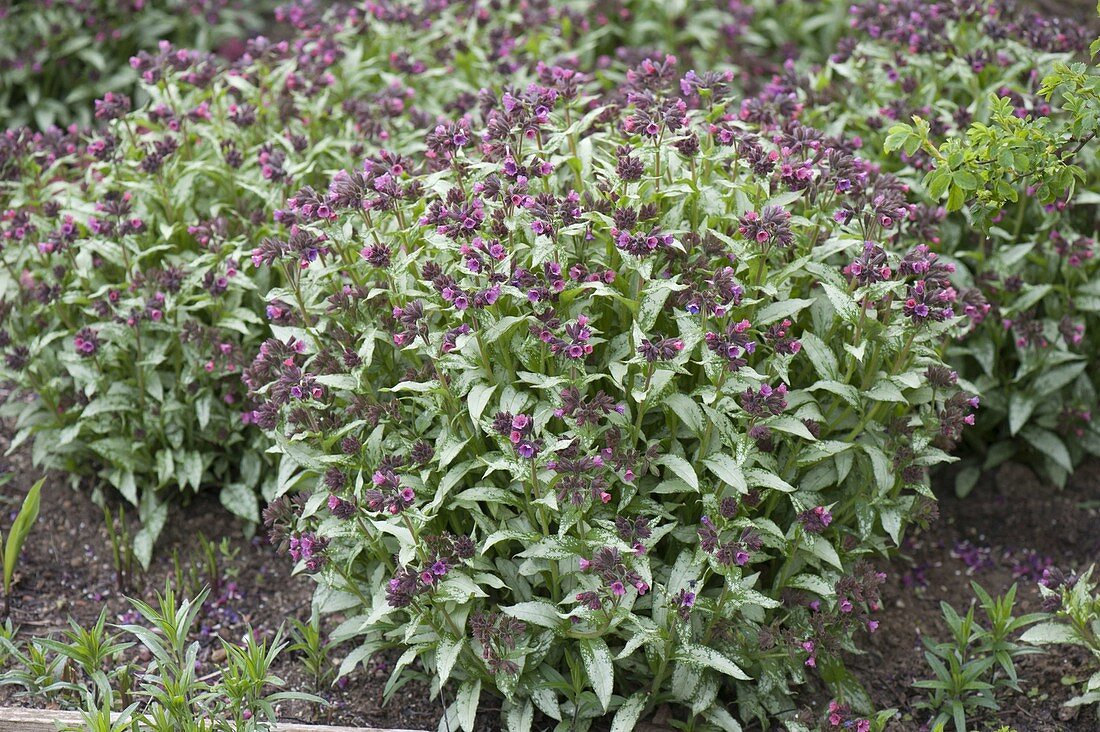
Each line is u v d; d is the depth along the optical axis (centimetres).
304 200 241
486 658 229
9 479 284
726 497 233
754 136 241
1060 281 280
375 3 325
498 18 336
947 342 260
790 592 240
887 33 294
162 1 376
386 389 239
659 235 227
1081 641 238
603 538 228
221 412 274
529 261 236
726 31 345
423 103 312
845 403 244
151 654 256
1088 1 361
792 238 232
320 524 245
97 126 354
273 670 255
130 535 275
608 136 258
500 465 227
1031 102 277
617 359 234
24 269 279
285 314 247
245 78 294
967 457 286
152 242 278
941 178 234
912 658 257
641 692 236
